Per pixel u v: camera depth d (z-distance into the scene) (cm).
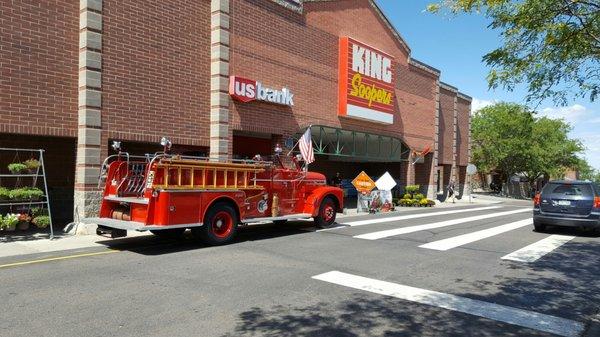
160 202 906
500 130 4578
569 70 689
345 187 2834
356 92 2069
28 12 1067
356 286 675
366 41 2206
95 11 1160
